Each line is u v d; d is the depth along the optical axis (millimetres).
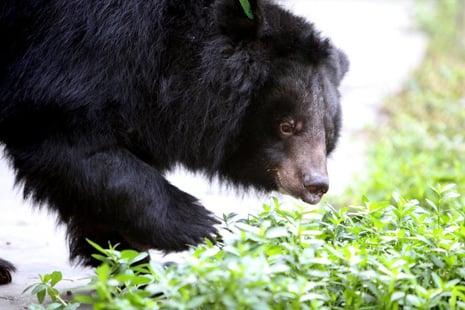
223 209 15711
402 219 10672
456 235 10094
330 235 10367
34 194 11297
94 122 10898
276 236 9047
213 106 11430
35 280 12078
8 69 11406
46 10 11289
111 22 11188
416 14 40438
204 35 11430
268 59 11516
